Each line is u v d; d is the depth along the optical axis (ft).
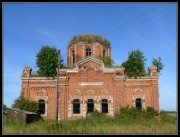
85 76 132.16
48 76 132.87
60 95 128.88
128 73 136.67
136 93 129.70
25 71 130.52
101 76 132.16
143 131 77.36
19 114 99.96
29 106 121.49
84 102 128.98
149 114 117.91
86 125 90.02
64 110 127.24
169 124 89.76
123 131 77.82
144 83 130.62
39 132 77.20
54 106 127.85
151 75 131.03
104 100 129.90
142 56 139.13
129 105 126.93
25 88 129.08
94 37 148.05
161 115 116.78
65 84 130.31
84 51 146.00
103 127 84.38
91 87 130.93
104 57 145.38
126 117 114.52
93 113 120.37
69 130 79.41
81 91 130.31
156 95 128.98
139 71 133.08
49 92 129.39
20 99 123.85
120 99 128.57
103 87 130.72
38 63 136.46
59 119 125.39
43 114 126.72
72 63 148.05
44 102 128.47
